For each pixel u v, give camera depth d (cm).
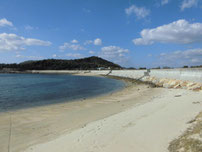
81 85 3769
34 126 949
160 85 2988
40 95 2264
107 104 1557
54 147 621
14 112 1312
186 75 2598
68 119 1077
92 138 655
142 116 896
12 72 13450
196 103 1012
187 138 516
